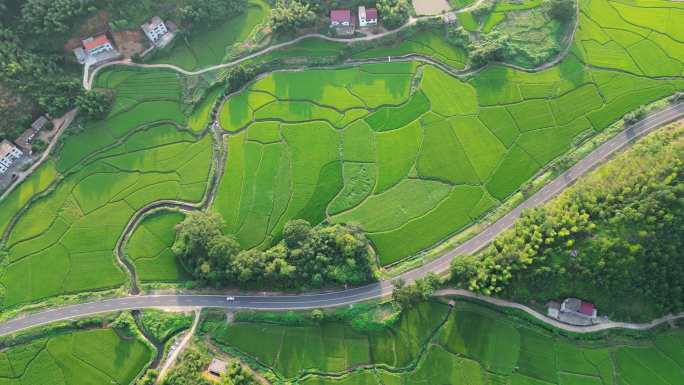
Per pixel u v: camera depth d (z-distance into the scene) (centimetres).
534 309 8031
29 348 8031
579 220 7631
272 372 7919
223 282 8356
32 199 8988
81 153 9381
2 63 8938
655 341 7800
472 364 7844
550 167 8906
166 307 8331
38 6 9225
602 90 9425
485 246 8425
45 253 8681
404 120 9519
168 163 9362
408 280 8300
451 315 8100
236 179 9169
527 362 7812
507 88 9606
